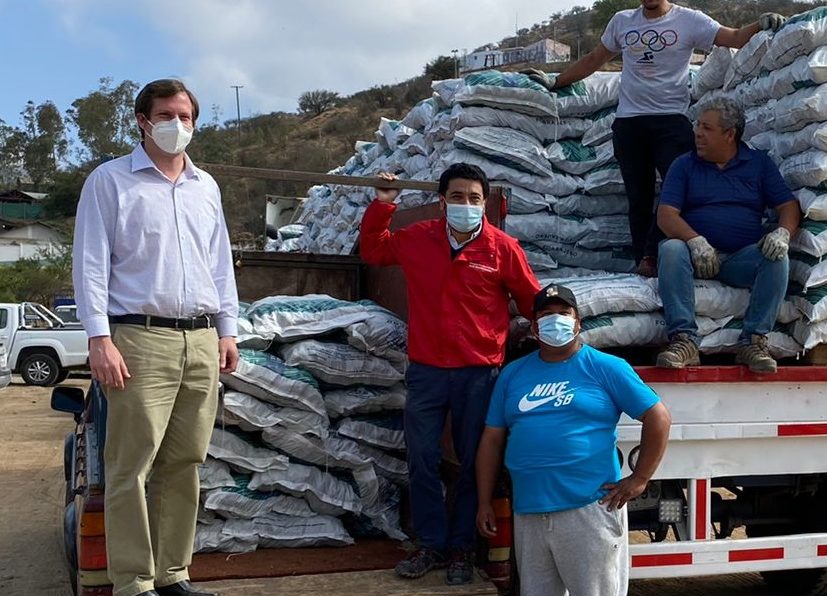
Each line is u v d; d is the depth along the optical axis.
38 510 7.16
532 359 3.41
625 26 4.89
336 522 3.78
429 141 5.29
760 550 3.80
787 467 3.84
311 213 8.34
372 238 3.73
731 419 3.71
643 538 4.97
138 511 2.94
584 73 4.99
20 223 55.28
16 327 17.17
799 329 3.87
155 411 2.94
